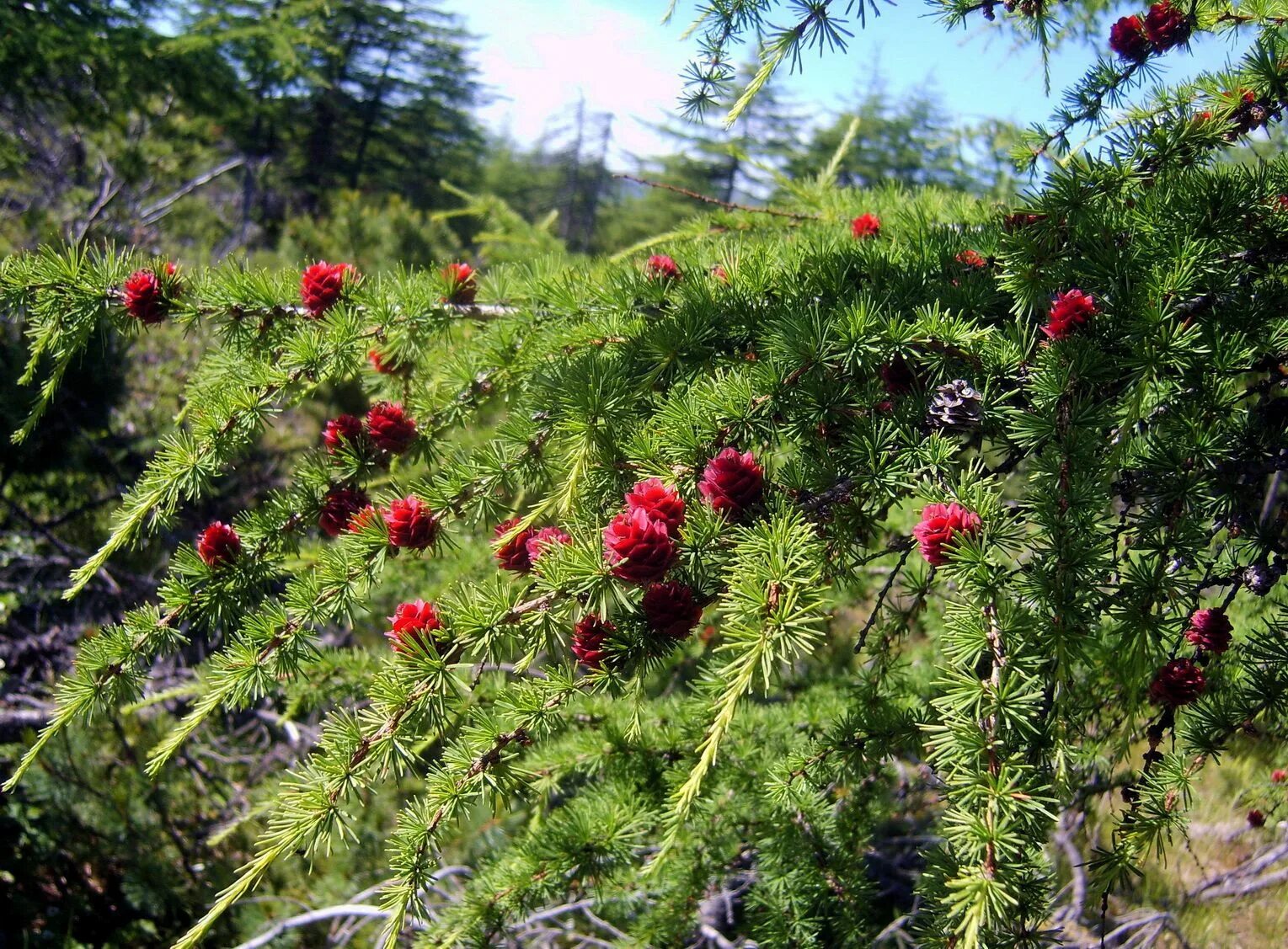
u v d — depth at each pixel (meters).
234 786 1.38
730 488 0.44
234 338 0.58
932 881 0.42
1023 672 0.41
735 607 0.41
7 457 1.71
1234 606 0.68
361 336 0.56
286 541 0.54
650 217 5.42
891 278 0.56
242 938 1.20
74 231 2.29
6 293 0.55
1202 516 0.46
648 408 0.52
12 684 1.57
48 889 1.32
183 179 2.89
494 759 0.46
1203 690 0.48
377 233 2.65
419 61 6.14
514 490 0.52
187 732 0.48
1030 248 0.50
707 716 0.51
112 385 1.79
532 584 0.45
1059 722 0.42
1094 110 0.59
